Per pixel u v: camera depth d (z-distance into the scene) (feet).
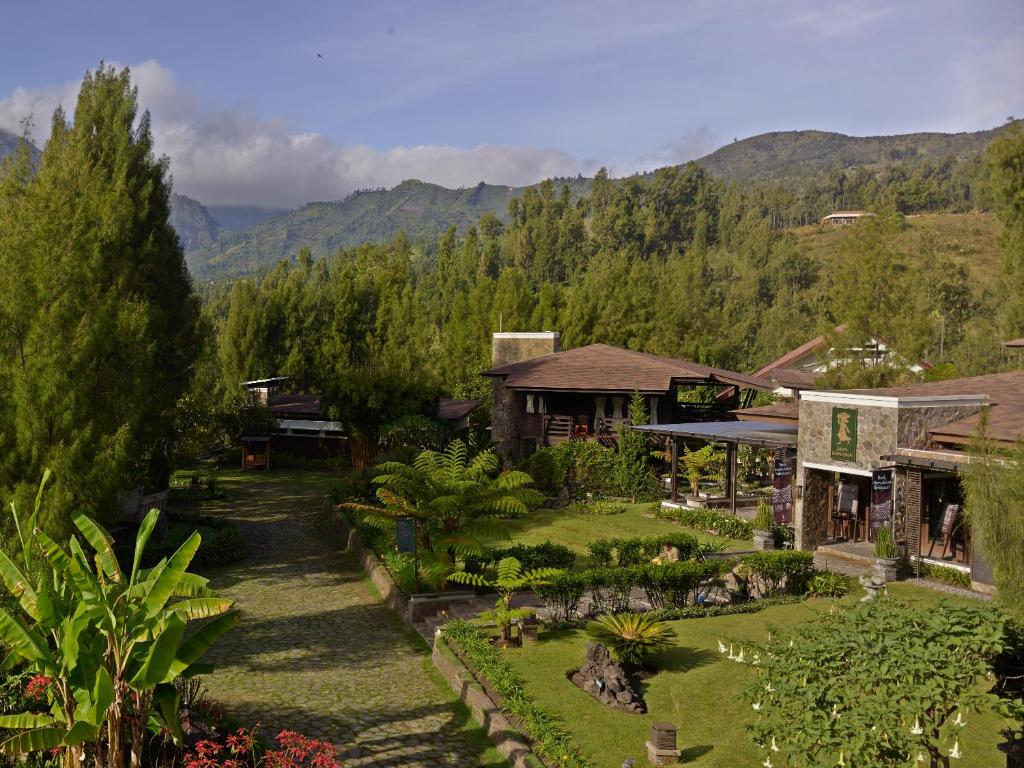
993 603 32.96
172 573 34.96
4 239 65.87
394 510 74.84
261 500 134.82
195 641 35.70
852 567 79.46
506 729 45.73
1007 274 192.95
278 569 90.02
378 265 356.79
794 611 64.08
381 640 65.87
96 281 68.64
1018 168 191.11
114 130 97.76
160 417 92.84
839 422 83.25
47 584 36.35
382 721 49.29
